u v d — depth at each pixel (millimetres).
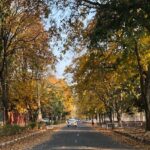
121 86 56875
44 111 105500
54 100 101750
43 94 74125
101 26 21250
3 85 46188
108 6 20938
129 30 21172
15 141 38094
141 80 40500
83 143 34688
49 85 75500
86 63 44750
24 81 53375
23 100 58531
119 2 20328
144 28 21781
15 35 43656
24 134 49750
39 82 69375
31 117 72750
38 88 69625
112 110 76562
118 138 42500
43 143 35938
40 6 26234
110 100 70750
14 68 50281
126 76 42688
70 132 62219
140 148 28469
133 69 41594
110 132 59500
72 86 64625
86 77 48062
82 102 83625
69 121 97250
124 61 39406
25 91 55594
